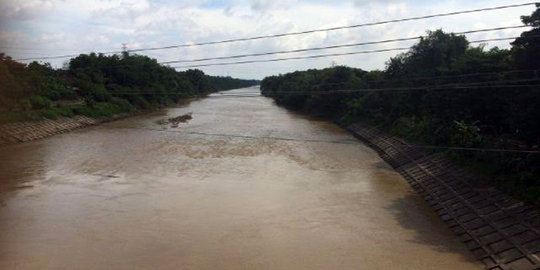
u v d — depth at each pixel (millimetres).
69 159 34219
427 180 27312
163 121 61156
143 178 28844
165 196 24922
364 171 32156
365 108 53844
